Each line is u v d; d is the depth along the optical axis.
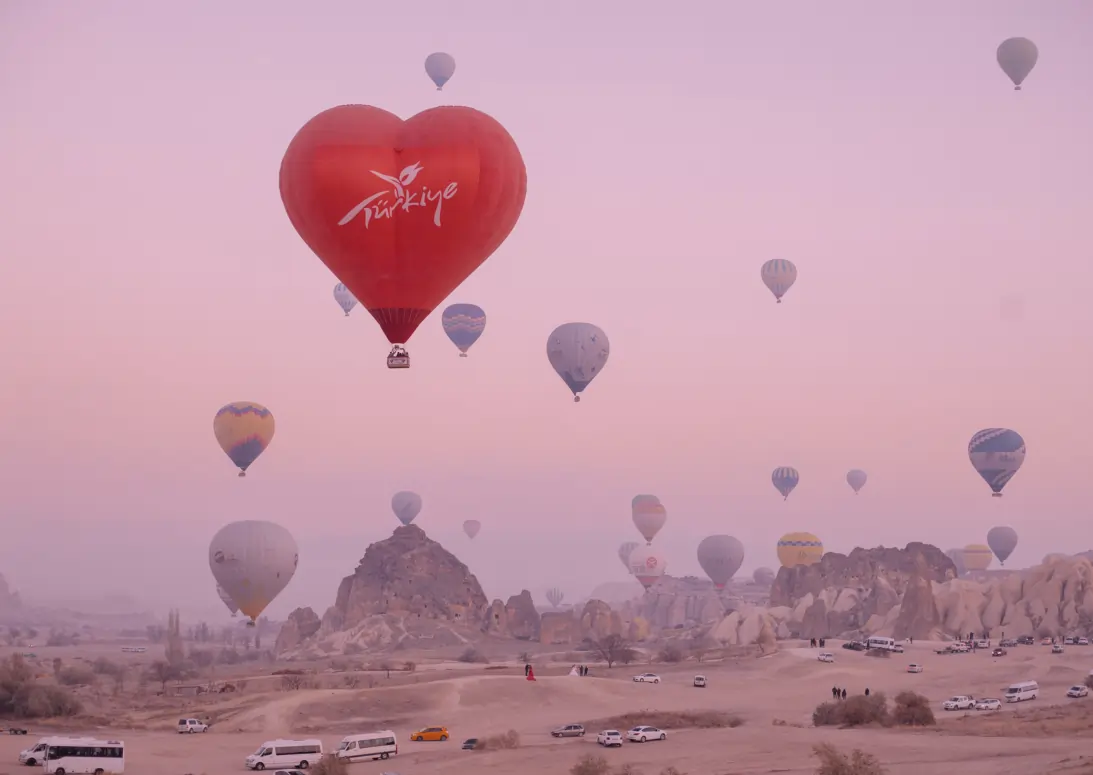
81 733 111.44
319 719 120.38
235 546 122.12
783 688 144.62
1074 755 72.00
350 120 58.91
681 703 130.50
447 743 103.56
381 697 127.06
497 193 58.88
